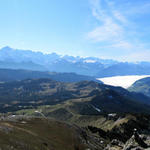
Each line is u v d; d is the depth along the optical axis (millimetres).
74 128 105938
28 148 53500
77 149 77625
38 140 65938
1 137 51969
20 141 55812
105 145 110312
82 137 97250
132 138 87500
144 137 92938
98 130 165250
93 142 102312
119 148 98000
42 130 84438
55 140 76500
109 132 170250
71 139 85312
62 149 69750
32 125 88875
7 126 69562
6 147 46281
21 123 87688
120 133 171125
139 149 75688
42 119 106562
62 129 95438
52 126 95750
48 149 62156
